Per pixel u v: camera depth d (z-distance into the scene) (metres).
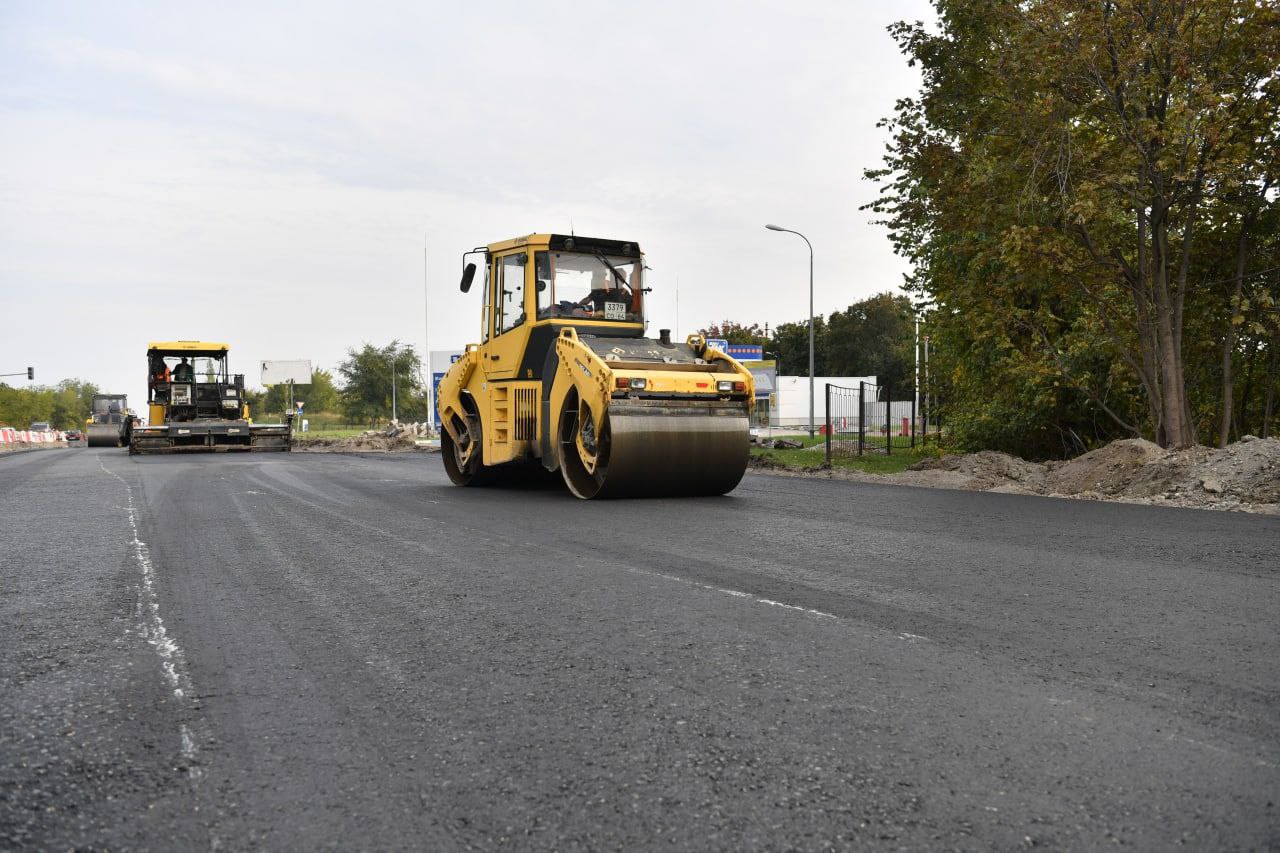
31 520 9.84
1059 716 3.20
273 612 5.11
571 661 3.99
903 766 2.77
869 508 10.18
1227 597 5.25
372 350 80.81
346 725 3.22
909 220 19.56
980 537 7.76
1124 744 2.93
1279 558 6.62
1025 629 4.48
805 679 3.67
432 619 4.87
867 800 2.54
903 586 5.61
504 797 2.59
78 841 2.37
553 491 12.98
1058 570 6.15
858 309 78.81
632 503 10.90
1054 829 2.36
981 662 3.90
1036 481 13.71
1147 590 5.46
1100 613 4.84
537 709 3.35
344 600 5.40
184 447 30.86
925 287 23.66
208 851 2.31
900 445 24.41
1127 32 14.02
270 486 14.27
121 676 3.89
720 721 3.19
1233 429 19.16
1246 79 14.43
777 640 4.31
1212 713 3.22
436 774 2.77
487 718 3.27
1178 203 15.22
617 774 2.74
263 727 3.22
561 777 2.73
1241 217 16.03
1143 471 12.09
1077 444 21.77
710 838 2.33
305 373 55.34
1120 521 8.87
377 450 34.50
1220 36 13.84
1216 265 16.88
